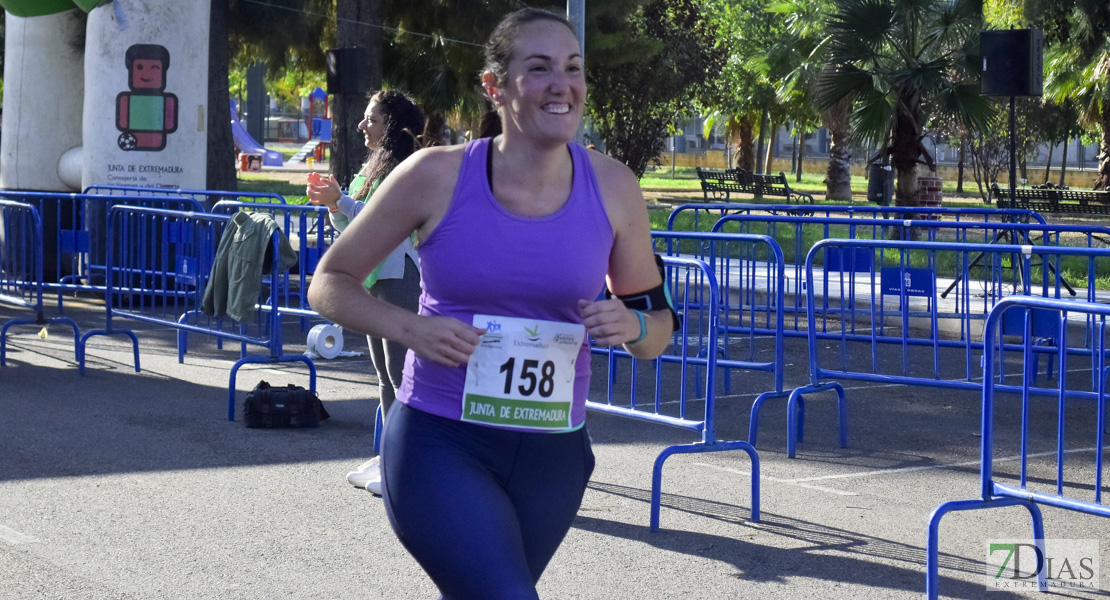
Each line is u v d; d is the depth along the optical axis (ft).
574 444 9.18
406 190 8.78
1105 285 45.01
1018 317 17.30
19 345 33.60
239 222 25.20
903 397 28.55
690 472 21.06
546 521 9.05
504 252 8.66
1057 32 80.79
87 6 42.65
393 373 16.52
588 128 122.31
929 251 24.58
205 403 26.07
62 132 45.65
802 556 16.37
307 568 15.51
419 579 15.15
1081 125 117.60
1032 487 20.24
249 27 67.72
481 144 8.85
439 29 71.10
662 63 93.04
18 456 21.12
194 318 29.32
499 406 8.73
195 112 43.88
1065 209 91.30
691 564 15.97
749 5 138.51
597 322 8.68
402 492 8.73
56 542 16.43
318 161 216.13
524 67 8.52
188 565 15.56
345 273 8.93
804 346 35.60
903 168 66.85
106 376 29.19
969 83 65.82
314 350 32.45
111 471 20.25
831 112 77.97
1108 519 18.37
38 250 30.40
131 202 39.22
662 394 28.50
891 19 64.13
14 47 45.52
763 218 34.55
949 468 21.61
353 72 50.90
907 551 16.65
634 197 9.12
